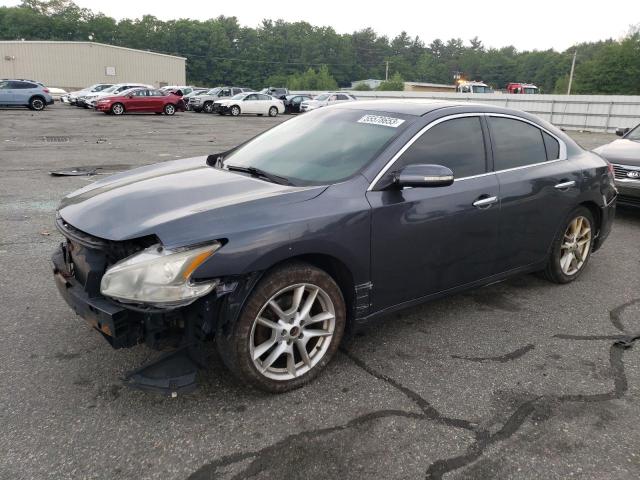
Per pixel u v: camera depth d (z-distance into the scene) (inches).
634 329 153.6
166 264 98.5
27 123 837.2
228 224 105.3
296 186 124.5
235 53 5088.6
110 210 114.5
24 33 4291.3
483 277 153.5
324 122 153.5
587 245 190.4
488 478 93.6
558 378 126.4
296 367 119.4
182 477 92.0
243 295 106.5
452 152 142.8
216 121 1058.1
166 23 4909.0
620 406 115.6
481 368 130.0
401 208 127.3
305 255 116.2
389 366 129.8
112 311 101.0
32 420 105.5
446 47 6363.2
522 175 158.2
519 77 5428.2
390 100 163.5
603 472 95.7
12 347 132.6
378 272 126.8
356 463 96.3
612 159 282.5
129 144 587.5
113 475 92.0
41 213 263.0
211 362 128.3
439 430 106.1
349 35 5649.6
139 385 102.7
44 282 174.7
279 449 99.4
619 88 2770.7
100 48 2255.2
